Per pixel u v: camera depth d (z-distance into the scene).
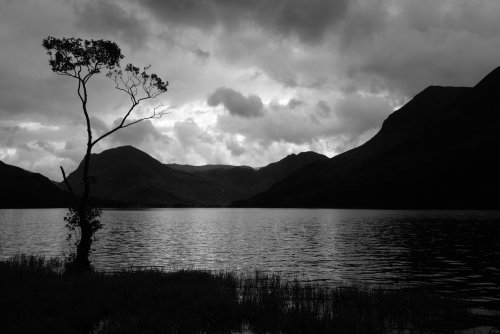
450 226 96.00
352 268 37.25
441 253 47.50
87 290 20.19
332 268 37.41
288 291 23.62
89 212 29.73
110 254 48.88
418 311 18.53
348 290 23.19
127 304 17.98
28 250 51.19
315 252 50.94
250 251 52.59
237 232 90.94
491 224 100.81
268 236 78.62
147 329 14.71
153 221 150.12
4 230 89.19
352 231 88.19
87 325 15.50
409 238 68.50
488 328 16.53
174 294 20.11
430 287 27.58
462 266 37.62
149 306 17.83
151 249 55.00
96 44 31.38
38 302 17.45
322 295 22.56
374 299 20.56
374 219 142.25
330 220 143.25
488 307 20.73
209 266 39.19
